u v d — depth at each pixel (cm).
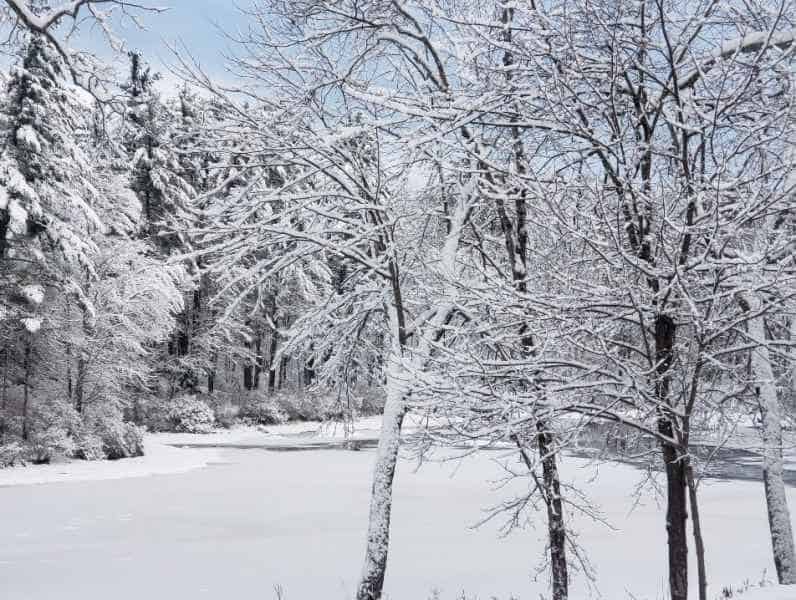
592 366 547
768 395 794
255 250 919
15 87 2647
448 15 670
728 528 1586
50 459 2717
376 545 851
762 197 504
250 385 5684
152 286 3066
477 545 1390
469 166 725
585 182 538
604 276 618
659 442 577
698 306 539
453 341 827
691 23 572
